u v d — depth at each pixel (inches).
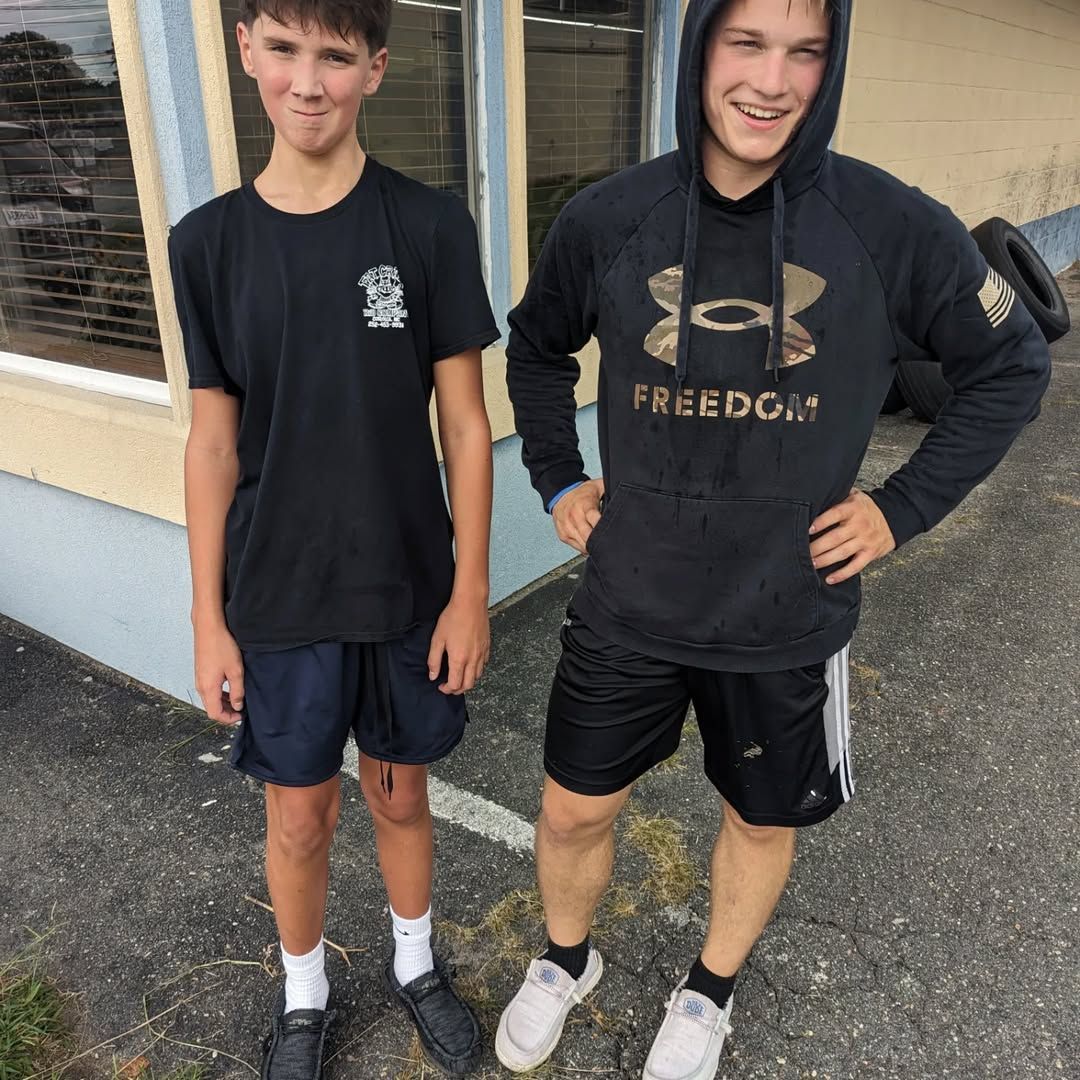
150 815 88.7
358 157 49.4
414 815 60.3
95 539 104.9
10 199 98.5
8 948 73.7
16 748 99.1
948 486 49.4
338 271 48.2
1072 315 358.9
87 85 84.4
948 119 254.7
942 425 49.9
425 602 55.6
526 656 114.7
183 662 104.1
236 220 48.3
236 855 83.4
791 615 49.4
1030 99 327.0
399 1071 63.1
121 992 69.7
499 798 89.8
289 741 53.8
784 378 46.1
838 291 45.0
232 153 79.5
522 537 128.2
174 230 48.7
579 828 58.0
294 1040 61.4
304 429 49.6
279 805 56.1
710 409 47.2
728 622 49.8
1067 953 71.6
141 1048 65.2
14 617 125.3
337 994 68.8
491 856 82.2
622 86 132.7
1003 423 48.0
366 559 52.0
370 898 77.9
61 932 75.2
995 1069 62.7
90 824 87.6
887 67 208.4
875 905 76.3
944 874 79.7
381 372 49.9
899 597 130.8
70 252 94.7
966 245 45.2
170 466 90.5
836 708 53.2
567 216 51.3
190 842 85.1
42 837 86.0
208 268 48.2
